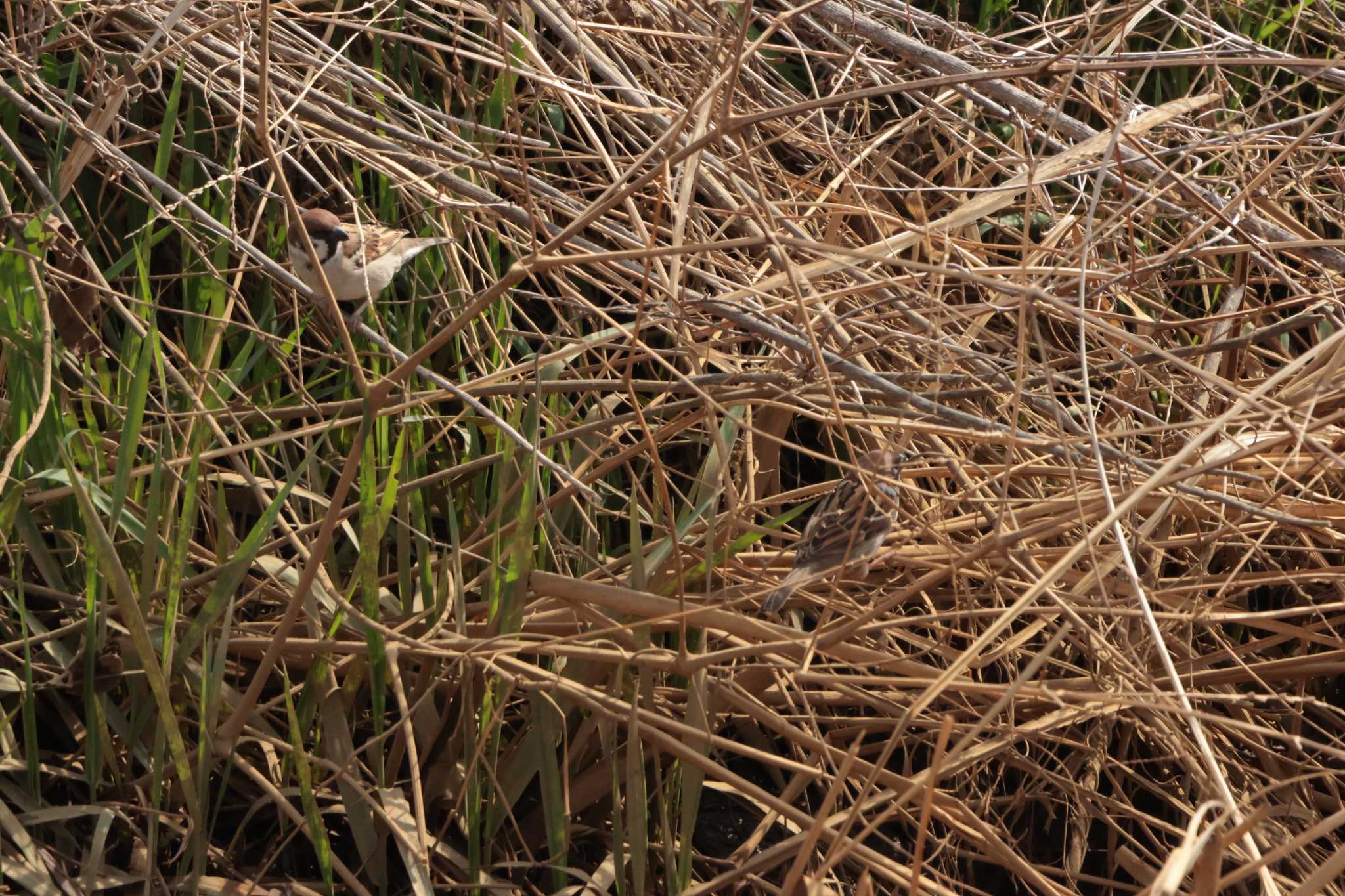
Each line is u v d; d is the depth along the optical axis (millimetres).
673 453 5516
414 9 5762
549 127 5457
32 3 4715
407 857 3840
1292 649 5285
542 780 4070
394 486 3914
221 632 4242
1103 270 4859
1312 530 3859
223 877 4051
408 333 4867
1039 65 3838
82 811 3863
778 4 5379
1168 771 4914
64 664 4121
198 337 4613
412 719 4324
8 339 3998
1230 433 4164
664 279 4223
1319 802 4750
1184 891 4234
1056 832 5051
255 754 4305
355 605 4500
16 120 4883
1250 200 4586
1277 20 6340
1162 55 4820
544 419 4805
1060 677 4855
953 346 4043
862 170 5672
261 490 4258
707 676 4246
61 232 4410
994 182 6148
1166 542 3979
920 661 4488
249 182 4328
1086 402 2938
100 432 4727
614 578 4367
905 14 5621
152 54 4547
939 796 3650
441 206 4570
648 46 5574
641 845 3885
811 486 4559
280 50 4824
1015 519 3543
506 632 3986
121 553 4301
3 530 3877
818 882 2867
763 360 4930
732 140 4594
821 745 3840
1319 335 5688
